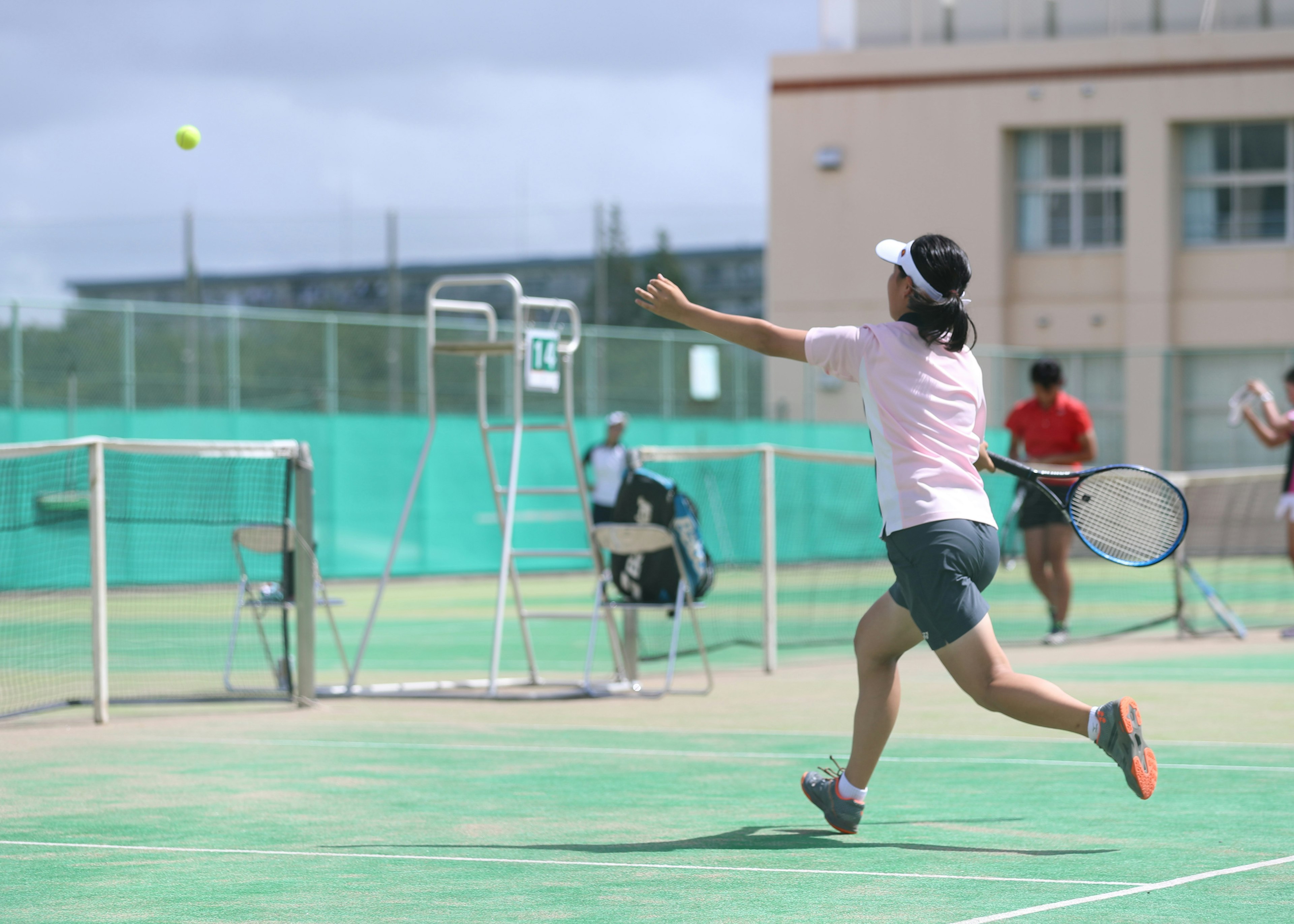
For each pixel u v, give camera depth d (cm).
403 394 2348
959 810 560
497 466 2436
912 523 458
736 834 520
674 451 1021
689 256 2891
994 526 468
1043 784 618
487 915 404
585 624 1653
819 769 563
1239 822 531
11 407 2002
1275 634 1388
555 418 2483
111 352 2078
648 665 1187
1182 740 734
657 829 531
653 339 2550
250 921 400
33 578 1856
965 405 470
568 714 866
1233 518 2512
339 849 499
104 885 446
